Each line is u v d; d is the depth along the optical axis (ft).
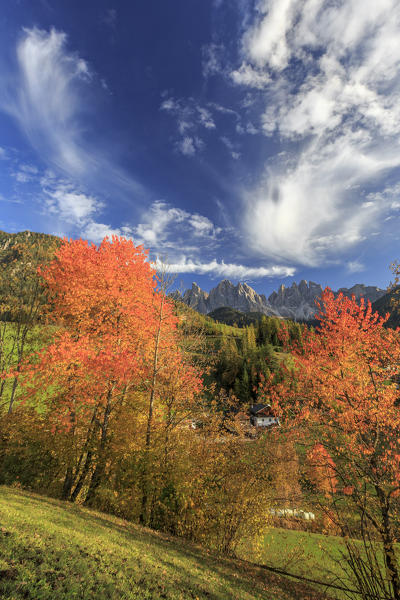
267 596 23.88
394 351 33.99
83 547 18.80
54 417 37.91
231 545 37.91
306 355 41.73
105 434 39.83
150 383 43.39
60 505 31.04
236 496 38.83
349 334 38.17
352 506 28.68
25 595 11.78
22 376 36.40
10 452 40.65
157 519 38.42
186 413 47.91
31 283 48.34
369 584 25.70
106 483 38.88
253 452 42.57
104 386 37.70
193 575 22.12
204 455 42.65
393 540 25.57
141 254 47.11
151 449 37.96
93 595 13.64
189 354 49.96
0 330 45.32
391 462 28.27
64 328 41.45
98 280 40.50
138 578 17.39
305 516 56.54
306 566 38.24
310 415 38.68
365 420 34.12
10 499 26.40
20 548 15.49
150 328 43.57
